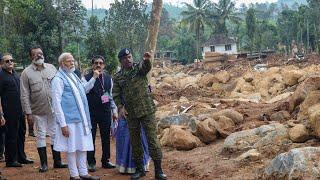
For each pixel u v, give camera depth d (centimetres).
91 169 622
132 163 598
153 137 557
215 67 3591
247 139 665
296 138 602
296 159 493
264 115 813
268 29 5488
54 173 613
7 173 614
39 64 616
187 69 3931
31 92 609
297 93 770
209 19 5384
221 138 752
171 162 671
